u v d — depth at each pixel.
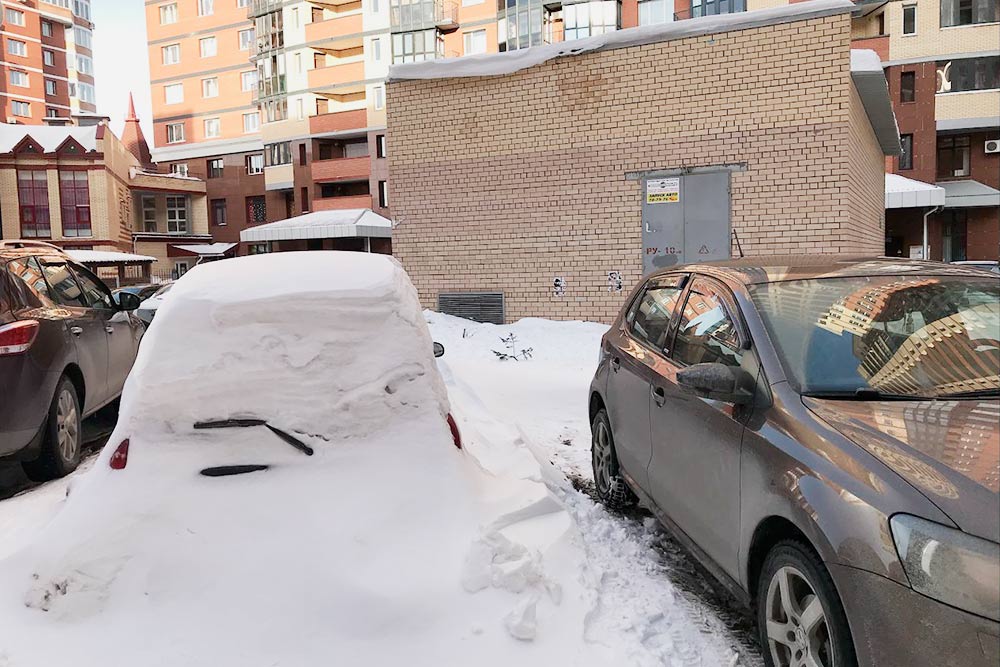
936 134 35.81
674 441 3.64
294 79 50.88
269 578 2.89
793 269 3.70
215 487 3.12
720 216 10.87
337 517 3.06
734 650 3.03
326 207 45.66
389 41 48.19
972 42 34.91
